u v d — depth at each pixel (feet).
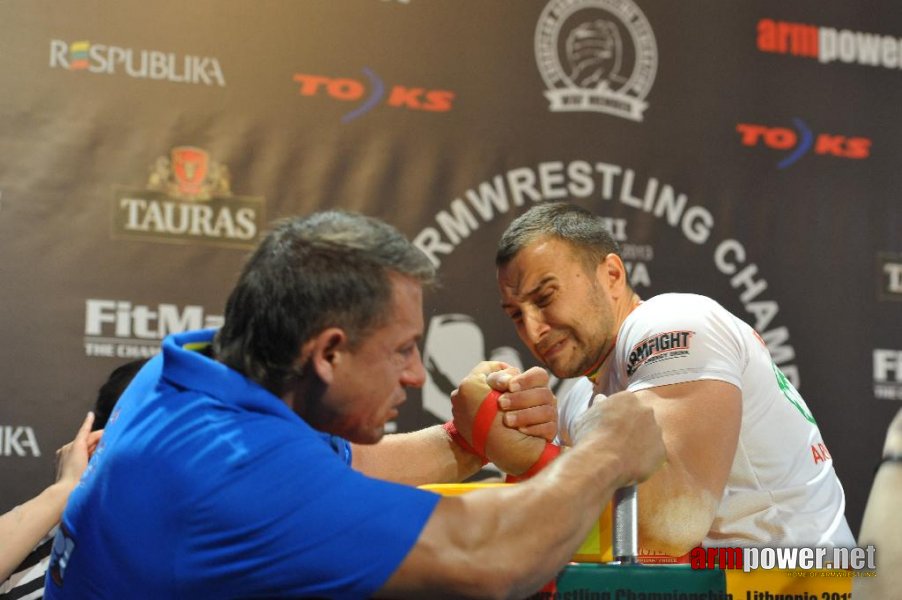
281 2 10.88
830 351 11.69
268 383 4.31
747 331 6.54
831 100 12.14
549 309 6.75
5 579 6.50
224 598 3.98
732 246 11.64
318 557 3.88
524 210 11.23
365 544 3.89
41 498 6.70
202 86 10.57
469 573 3.89
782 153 11.92
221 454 4.02
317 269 4.20
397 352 4.29
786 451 6.44
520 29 11.47
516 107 11.35
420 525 3.93
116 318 10.09
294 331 4.19
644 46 11.76
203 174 10.46
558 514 4.04
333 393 4.28
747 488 6.39
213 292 10.36
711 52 11.91
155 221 10.29
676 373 5.97
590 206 11.39
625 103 11.62
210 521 3.94
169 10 10.57
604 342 6.82
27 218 9.99
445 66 11.23
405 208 10.96
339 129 10.88
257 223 10.55
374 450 6.16
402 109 11.07
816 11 12.24
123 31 10.43
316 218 4.44
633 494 4.41
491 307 11.02
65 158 10.14
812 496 6.48
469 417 5.51
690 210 11.60
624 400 4.57
